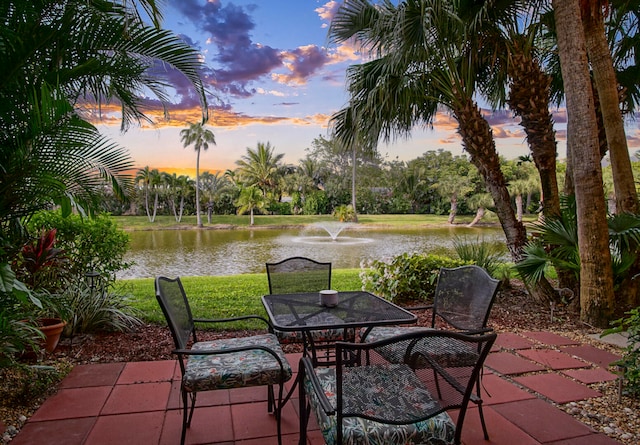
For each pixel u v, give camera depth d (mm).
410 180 33844
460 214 32469
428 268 4926
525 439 1983
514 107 4730
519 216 22719
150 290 5496
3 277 1944
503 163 22359
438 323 3988
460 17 4387
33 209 2441
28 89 2334
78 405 2307
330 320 2127
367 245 16500
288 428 2090
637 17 4859
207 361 2025
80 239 3932
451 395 1515
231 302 4695
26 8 2428
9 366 2344
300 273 3225
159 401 2361
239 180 36750
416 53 4348
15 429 2064
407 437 1406
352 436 1377
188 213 35500
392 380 1603
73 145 2227
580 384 2621
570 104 3922
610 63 4293
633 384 2428
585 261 3953
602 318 3863
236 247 16562
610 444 1945
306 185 35875
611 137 4363
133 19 2902
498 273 5301
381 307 2420
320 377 1769
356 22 4801
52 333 3010
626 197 4340
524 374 2783
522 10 4445
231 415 2221
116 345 3275
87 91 2975
